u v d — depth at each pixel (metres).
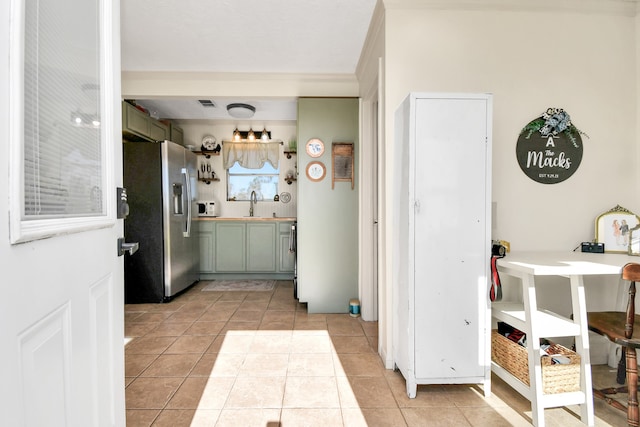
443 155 1.75
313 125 3.17
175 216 3.70
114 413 1.09
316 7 2.12
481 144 1.76
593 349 2.13
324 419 1.58
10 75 0.59
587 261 1.69
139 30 2.39
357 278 3.22
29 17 0.68
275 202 5.16
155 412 1.63
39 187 0.71
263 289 4.12
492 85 2.12
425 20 2.08
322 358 2.22
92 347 0.93
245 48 2.67
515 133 2.15
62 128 0.81
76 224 0.83
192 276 4.18
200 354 2.28
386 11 2.06
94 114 0.98
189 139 5.02
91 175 0.96
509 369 1.77
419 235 1.75
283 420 1.57
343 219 3.20
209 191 5.11
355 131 3.18
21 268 0.61
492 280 1.75
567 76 2.16
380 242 2.23
